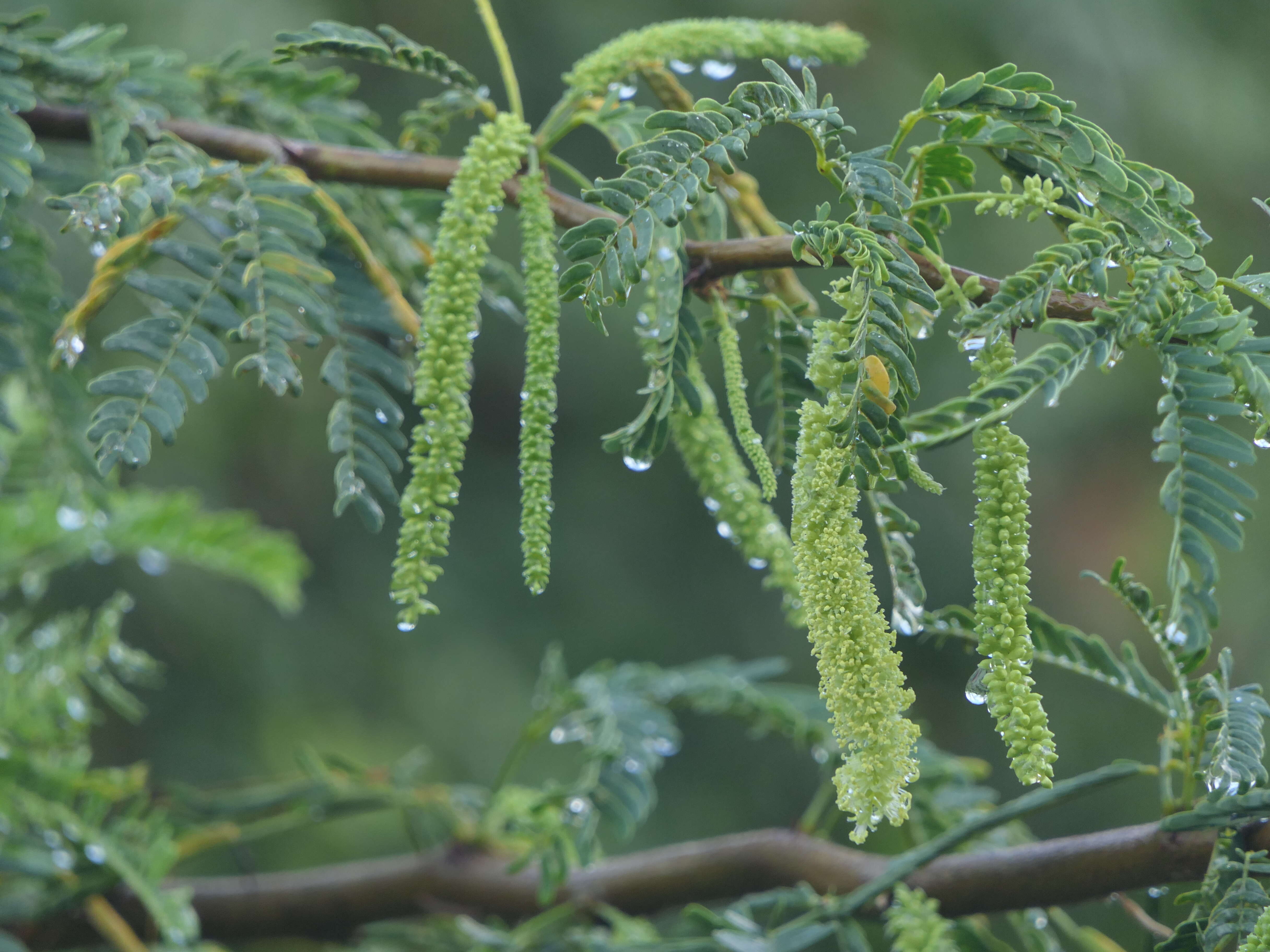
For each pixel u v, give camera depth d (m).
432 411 1.80
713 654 5.97
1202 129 5.60
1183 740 1.84
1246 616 5.61
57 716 2.00
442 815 2.12
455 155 5.42
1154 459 1.77
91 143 1.89
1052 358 1.77
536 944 1.94
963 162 1.83
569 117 1.86
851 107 5.38
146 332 1.83
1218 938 1.80
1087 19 5.58
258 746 5.20
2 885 1.98
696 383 1.85
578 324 5.58
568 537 5.89
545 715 2.17
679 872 1.95
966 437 1.77
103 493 1.90
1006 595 1.75
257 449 5.34
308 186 1.86
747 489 1.86
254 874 2.12
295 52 1.85
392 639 5.61
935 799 2.00
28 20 1.89
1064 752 5.54
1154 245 1.79
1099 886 1.85
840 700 1.75
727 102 1.78
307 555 5.57
